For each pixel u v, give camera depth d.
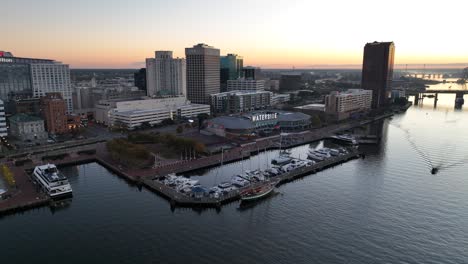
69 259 120.19
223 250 125.94
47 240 133.25
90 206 164.38
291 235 137.25
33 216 154.12
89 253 123.81
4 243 131.25
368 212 157.50
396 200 171.12
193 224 146.88
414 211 158.50
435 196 175.88
